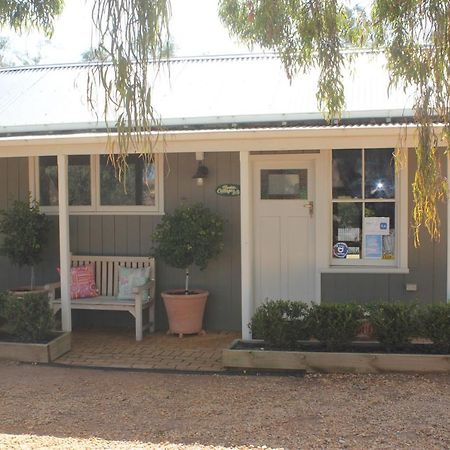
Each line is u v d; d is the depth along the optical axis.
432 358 6.28
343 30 5.56
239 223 8.60
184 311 8.30
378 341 6.65
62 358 7.29
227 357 6.64
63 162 7.48
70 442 4.70
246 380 6.30
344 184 8.29
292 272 8.52
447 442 4.56
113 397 5.85
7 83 10.48
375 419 5.06
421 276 8.02
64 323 7.68
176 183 8.73
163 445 4.62
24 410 5.50
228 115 7.79
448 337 6.31
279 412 5.30
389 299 8.09
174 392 5.96
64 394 5.96
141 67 3.77
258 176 8.55
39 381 6.40
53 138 7.22
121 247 8.93
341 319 6.51
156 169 8.77
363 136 6.75
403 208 8.02
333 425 4.96
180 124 7.88
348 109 7.45
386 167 8.19
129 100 3.75
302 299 8.50
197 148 7.05
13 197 9.23
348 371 6.39
